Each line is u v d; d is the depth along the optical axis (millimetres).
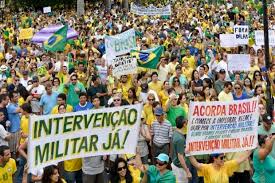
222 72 16125
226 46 21781
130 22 35844
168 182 9617
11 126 13117
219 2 55219
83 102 13211
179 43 25688
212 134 9734
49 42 20047
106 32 30906
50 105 14414
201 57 20656
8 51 25047
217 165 9641
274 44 20484
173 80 15852
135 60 16484
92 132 9453
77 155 9375
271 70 17391
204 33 30391
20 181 12219
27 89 16453
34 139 8969
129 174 10172
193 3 55469
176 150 11039
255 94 14586
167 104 13453
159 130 12406
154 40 25953
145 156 12586
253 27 33531
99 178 11008
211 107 9625
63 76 17250
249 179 11641
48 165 9125
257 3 45656
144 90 14898
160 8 34406
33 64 19016
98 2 61500
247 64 18125
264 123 10867
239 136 9891
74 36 25109
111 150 9594
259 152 9664
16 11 58000
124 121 9625
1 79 17953
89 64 18797
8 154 9930
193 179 11812
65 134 9242
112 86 16547
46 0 58656
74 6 59375
